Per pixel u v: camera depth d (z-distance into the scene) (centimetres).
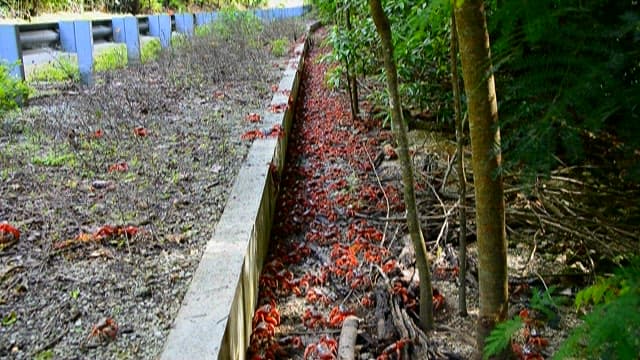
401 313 186
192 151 297
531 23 65
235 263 172
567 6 63
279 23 920
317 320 190
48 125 328
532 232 242
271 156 285
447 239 244
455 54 177
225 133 330
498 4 77
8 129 322
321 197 306
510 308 188
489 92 115
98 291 162
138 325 145
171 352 131
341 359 165
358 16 434
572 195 235
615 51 61
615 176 215
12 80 385
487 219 131
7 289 162
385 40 164
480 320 138
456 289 209
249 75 521
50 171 262
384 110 417
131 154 291
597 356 62
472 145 123
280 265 232
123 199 231
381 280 211
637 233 209
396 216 275
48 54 457
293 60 625
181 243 193
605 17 62
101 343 137
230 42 675
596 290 72
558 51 64
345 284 215
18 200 227
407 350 169
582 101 63
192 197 234
